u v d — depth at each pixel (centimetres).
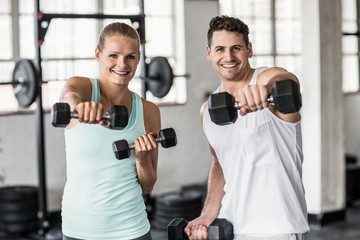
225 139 253
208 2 834
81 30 766
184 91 824
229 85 256
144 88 688
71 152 262
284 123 246
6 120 714
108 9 787
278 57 907
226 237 243
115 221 266
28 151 729
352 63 974
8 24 734
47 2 747
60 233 655
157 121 279
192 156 830
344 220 725
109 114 213
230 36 245
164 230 698
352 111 941
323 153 701
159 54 827
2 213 673
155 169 282
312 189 704
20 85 627
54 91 753
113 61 255
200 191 781
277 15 904
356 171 816
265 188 248
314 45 691
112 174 262
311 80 696
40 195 651
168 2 829
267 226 248
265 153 247
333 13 696
